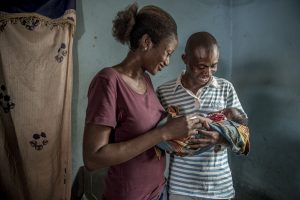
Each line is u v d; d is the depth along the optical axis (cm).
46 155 220
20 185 221
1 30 203
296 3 190
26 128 213
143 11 103
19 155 219
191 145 122
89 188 234
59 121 220
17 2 203
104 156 91
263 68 223
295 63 194
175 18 246
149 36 99
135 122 99
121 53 240
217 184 147
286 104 204
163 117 109
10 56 205
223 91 151
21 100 210
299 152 197
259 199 240
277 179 220
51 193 226
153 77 249
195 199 148
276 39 208
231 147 126
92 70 237
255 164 241
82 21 230
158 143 97
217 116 134
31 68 209
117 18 105
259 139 234
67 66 217
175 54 250
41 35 208
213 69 143
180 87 153
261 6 221
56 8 210
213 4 251
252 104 238
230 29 257
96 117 93
